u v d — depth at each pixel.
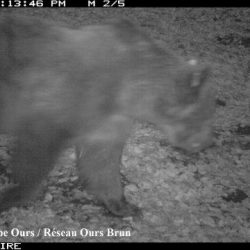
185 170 12.44
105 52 8.16
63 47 8.16
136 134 13.38
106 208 10.70
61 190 11.03
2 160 11.41
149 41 8.27
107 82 8.09
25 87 8.21
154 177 11.98
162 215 10.89
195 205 11.41
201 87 8.11
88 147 9.71
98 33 8.40
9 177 10.93
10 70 8.19
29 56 8.10
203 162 12.88
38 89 8.16
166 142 13.25
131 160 12.36
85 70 8.08
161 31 19.81
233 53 19.27
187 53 18.42
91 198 10.93
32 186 9.30
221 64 18.19
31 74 8.14
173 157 12.79
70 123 8.43
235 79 17.42
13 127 8.74
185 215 11.03
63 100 8.16
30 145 8.67
